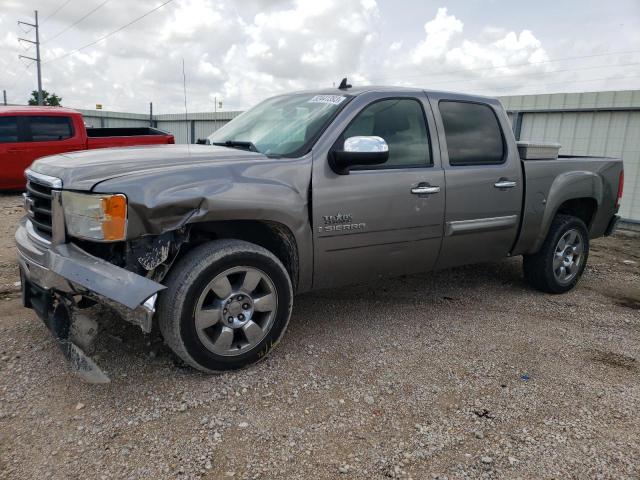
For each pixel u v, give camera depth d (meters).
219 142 4.03
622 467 2.43
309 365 3.30
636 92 8.82
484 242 4.38
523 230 4.60
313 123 3.60
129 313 2.70
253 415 2.73
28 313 3.99
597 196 5.18
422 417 2.79
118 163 3.02
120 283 2.63
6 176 9.79
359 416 2.77
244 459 2.40
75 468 2.29
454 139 4.15
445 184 3.97
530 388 3.14
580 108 9.53
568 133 9.83
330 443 2.54
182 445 2.47
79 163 3.04
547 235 4.85
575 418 2.83
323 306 4.42
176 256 3.00
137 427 2.59
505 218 4.42
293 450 2.47
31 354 3.30
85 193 2.75
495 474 2.36
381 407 2.87
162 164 3.04
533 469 2.40
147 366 3.18
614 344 3.87
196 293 2.90
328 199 3.39
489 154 4.36
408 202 3.76
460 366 3.39
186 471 2.30
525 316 4.39
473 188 4.14
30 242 3.12
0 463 2.30
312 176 3.34
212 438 2.53
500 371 3.35
